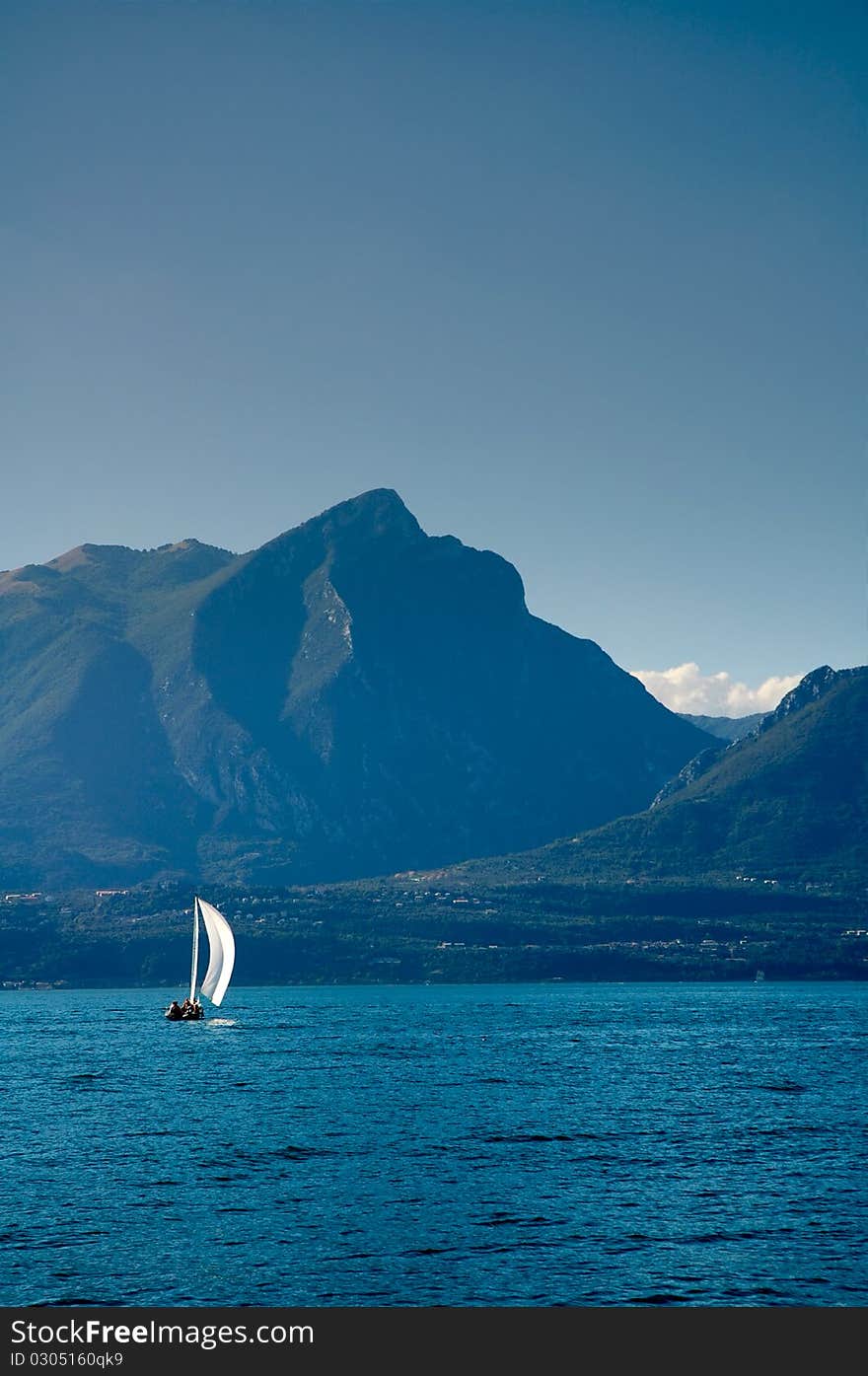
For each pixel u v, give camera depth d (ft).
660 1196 259.60
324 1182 274.77
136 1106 396.16
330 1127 349.61
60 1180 278.05
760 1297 199.72
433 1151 311.88
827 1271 210.38
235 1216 243.19
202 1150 313.73
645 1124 355.36
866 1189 267.39
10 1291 201.77
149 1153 310.24
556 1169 289.12
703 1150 313.32
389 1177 280.10
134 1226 236.22
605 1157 304.09
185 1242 225.56
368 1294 201.05
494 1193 263.49
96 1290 202.39
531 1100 410.11
